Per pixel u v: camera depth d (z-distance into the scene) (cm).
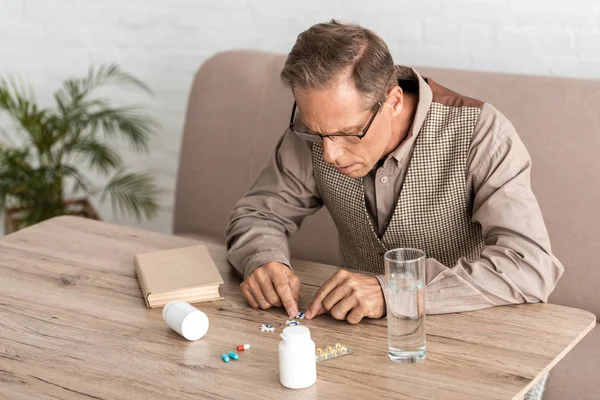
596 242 222
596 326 220
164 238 202
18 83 358
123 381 136
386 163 178
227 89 275
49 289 174
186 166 281
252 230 183
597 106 226
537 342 144
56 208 322
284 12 298
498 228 168
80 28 341
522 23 257
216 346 147
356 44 148
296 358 130
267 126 267
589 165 224
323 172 186
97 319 159
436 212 180
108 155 344
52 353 146
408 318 136
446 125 176
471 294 155
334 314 153
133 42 332
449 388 130
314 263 183
